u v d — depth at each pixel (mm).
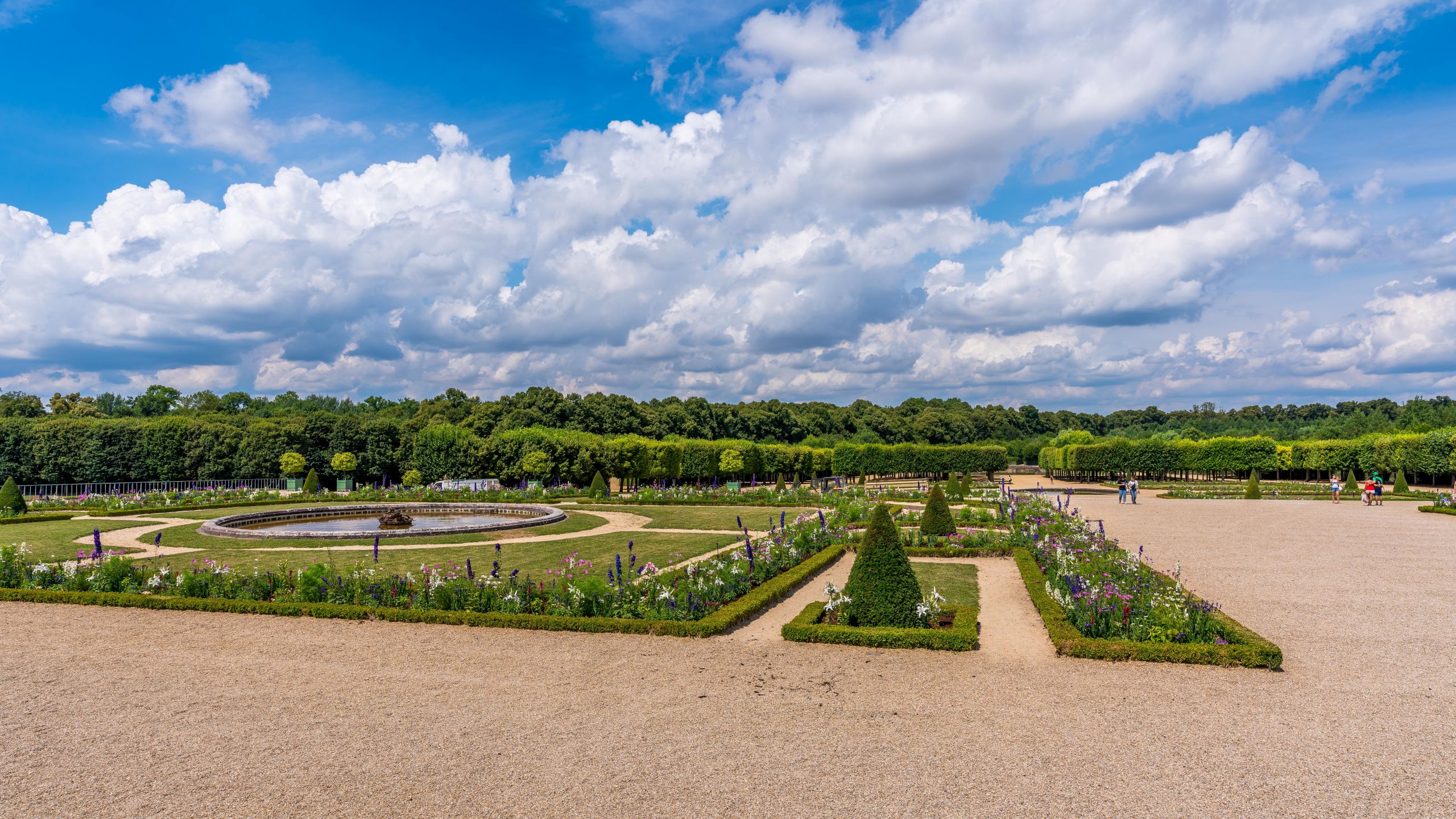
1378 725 9578
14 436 53250
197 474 57531
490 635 14125
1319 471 76938
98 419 57031
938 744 9008
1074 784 7965
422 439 58375
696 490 47000
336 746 8992
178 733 9422
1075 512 34281
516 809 7488
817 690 10977
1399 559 22641
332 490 60000
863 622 14305
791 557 21078
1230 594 17547
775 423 115500
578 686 11148
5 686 11211
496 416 85688
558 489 49375
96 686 11180
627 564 21844
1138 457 79562
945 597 17656
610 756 8688
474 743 9055
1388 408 145125
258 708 10266
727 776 8164
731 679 11477
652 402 110750
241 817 7371
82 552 23703
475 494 46062
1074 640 12734
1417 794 7738
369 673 11781
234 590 16984
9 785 8047
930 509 26922
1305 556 23391
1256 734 9305
